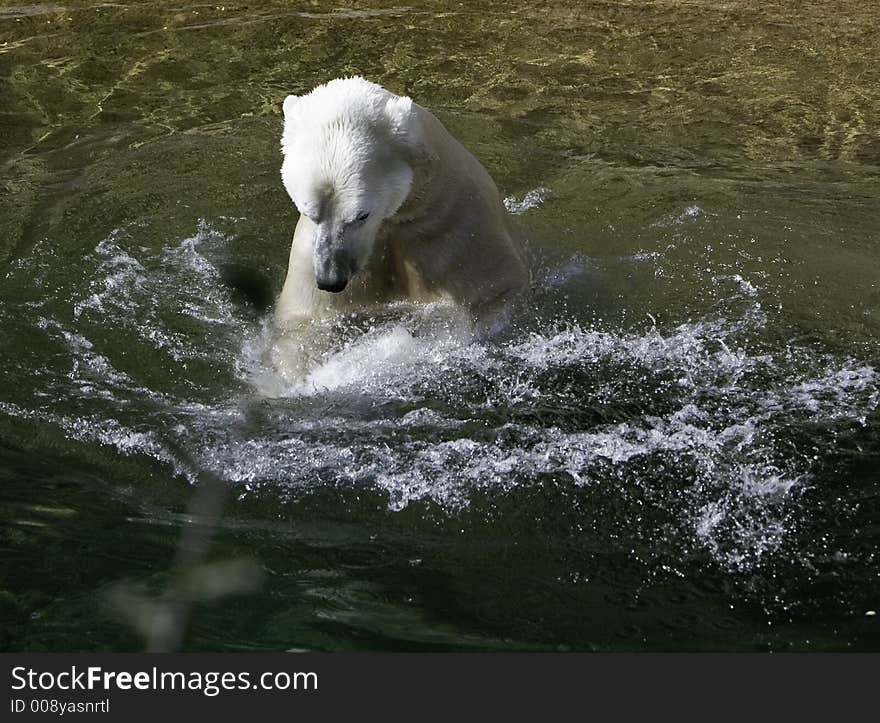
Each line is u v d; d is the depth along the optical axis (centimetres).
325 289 861
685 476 809
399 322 974
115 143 1406
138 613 656
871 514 768
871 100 1548
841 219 1228
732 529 755
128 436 848
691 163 1378
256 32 1748
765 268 1124
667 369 948
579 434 859
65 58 1656
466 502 779
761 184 1318
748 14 1825
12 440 835
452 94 1566
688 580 705
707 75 1627
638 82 1608
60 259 1127
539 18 1812
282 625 651
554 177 1334
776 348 987
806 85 1594
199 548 718
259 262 1145
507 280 971
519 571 710
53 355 960
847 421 878
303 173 852
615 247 1164
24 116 1483
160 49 1689
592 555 728
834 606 684
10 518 738
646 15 1822
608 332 1004
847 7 1844
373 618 661
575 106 1534
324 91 886
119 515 751
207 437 852
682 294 1075
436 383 922
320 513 764
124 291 1073
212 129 1449
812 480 805
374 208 862
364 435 858
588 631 659
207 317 1038
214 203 1260
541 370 939
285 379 940
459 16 1816
